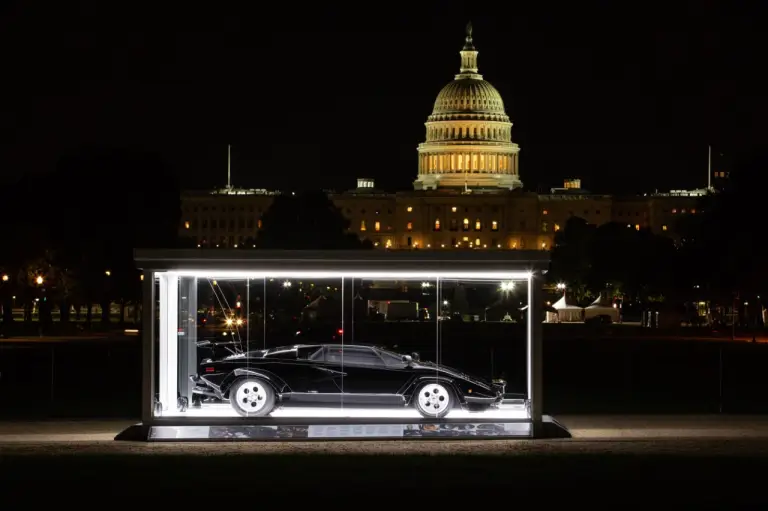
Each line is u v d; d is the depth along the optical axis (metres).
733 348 126.88
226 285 48.53
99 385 78.56
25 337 145.50
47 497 36.31
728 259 140.88
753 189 139.25
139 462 42.50
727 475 39.66
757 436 49.12
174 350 48.44
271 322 49.69
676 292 180.38
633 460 42.66
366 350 48.12
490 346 86.81
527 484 38.06
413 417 47.78
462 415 47.97
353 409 47.75
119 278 159.00
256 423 47.75
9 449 45.97
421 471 40.34
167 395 48.44
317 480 38.78
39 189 160.00
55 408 63.59
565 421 53.88
